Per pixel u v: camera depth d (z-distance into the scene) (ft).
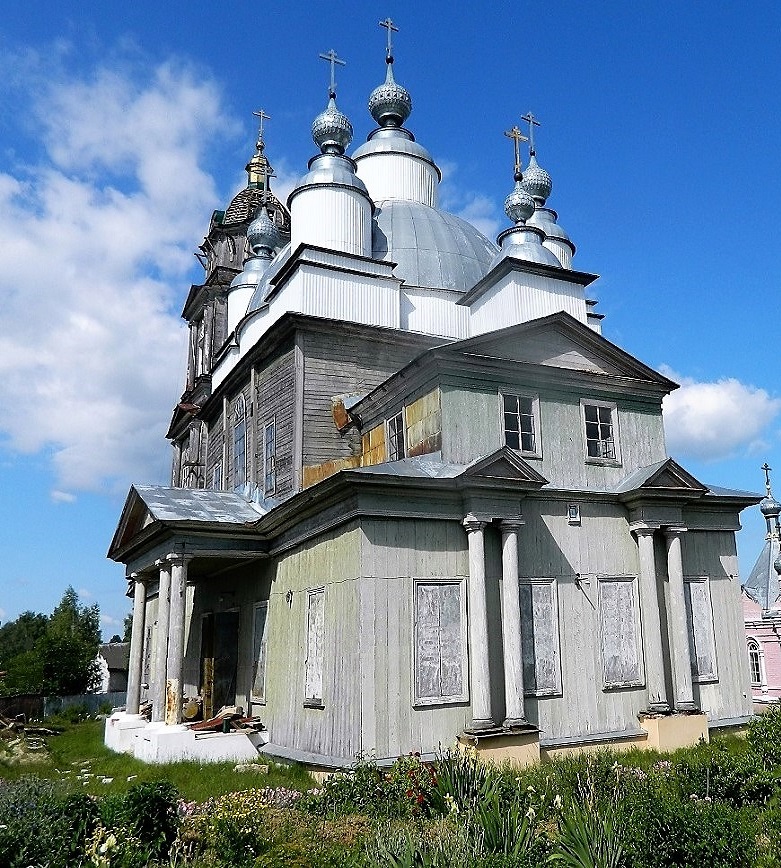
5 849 26.16
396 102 103.19
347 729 45.34
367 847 26.99
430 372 54.95
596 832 26.16
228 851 27.94
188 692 78.48
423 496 48.52
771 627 114.62
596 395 59.67
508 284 70.44
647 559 56.08
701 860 25.58
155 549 64.28
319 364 69.00
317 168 82.79
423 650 46.78
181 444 127.75
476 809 29.01
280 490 67.77
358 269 76.28
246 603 66.90
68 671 181.78
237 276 106.42
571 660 52.47
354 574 46.73
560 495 54.95
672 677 55.62
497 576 49.90
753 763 35.55
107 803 29.45
